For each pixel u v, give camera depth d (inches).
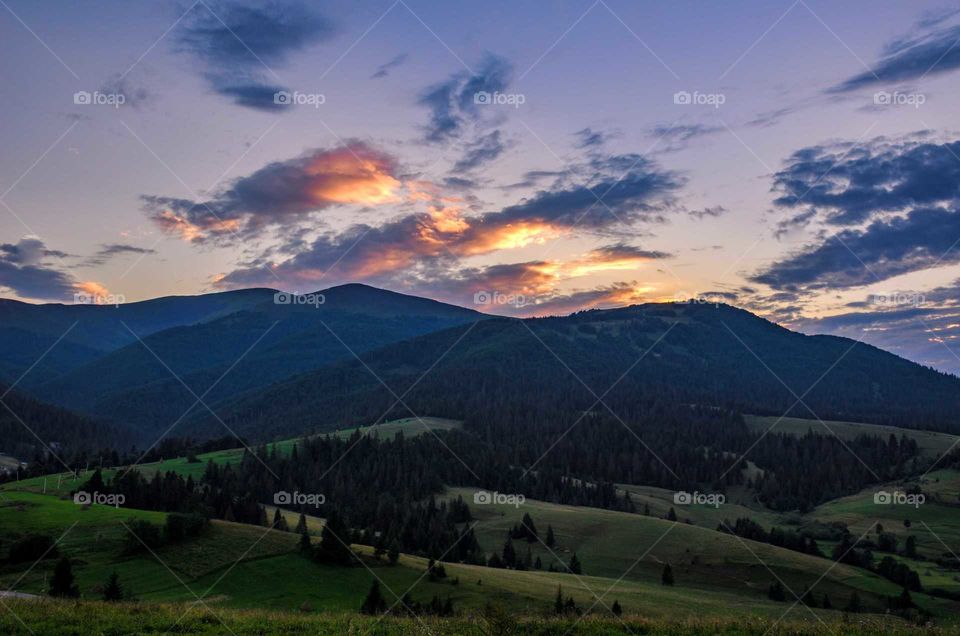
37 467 7500.0
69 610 1514.5
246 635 1332.4
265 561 2989.7
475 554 5275.6
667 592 3946.9
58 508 3708.2
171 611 1572.3
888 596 4530.0
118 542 3115.2
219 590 2618.1
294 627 1429.6
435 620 1598.2
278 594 2618.1
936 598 4584.2
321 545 3090.6
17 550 2844.5
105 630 1331.2
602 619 1560.0
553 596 3002.0
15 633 1291.8
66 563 2224.4
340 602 2568.9
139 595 2466.8
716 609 3457.2
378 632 1417.3
